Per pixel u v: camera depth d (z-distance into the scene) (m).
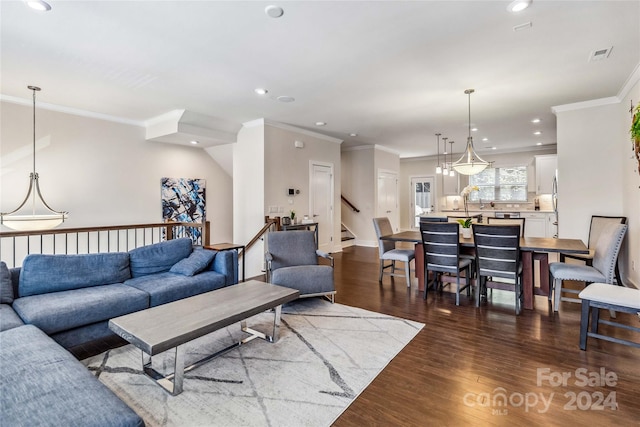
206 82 3.77
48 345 1.84
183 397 1.99
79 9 2.31
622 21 2.51
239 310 2.39
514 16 2.44
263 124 5.58
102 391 1.41
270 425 1.74
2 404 1.30
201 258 3.64
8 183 4.35
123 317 2.23
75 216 4.98
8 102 4.32
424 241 3.91
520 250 3.49
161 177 6.10
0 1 2.21
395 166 9.20
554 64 3.29
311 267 3.79
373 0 2.23
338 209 7.42
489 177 9.31
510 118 5.47
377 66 3.34
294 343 2.73
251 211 5.81
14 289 2.75
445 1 2.25
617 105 4.30
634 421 1.74
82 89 4.00
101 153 5.26
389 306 3.66
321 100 4.46
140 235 5.79
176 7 2.30
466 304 3.72
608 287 2.61
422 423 1.75
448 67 3.36
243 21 2.49
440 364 2.37
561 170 4.70
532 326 3.04
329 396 2.00
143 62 3.22
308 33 2.68
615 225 3.24
